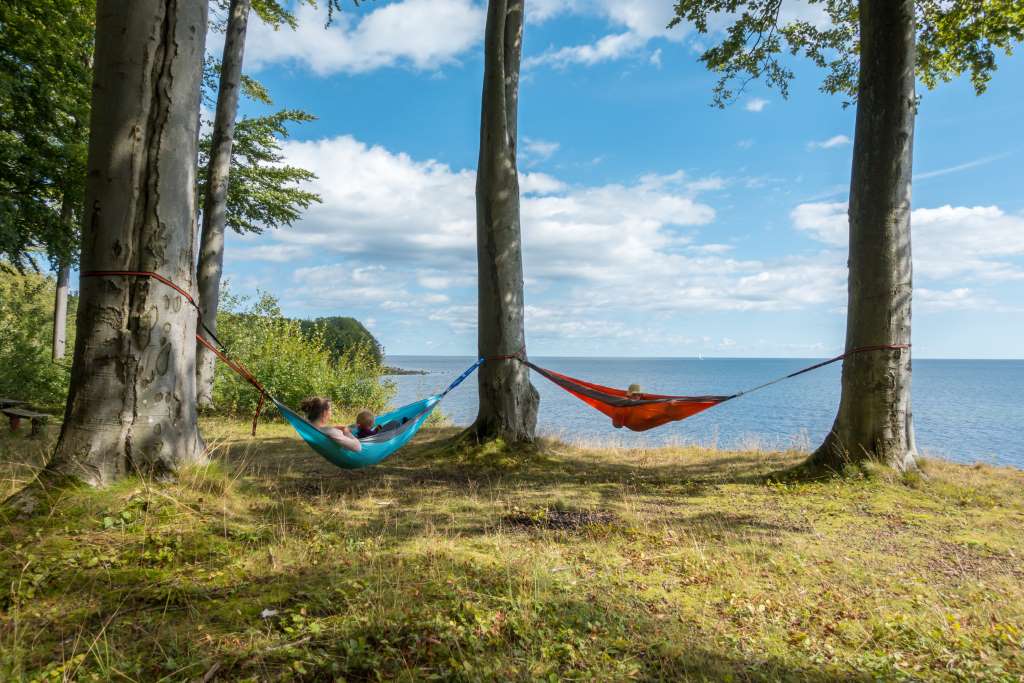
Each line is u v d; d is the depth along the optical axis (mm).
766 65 14141
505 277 11500
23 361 17594
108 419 5602
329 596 4113
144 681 3062
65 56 14289
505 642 3619
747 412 42969
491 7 11281
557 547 5742
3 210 13023
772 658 3631
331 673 3164
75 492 5254
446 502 7676
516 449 11211
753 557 5617
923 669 3562
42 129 14328
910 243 9289
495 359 11508
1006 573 5363
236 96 16875
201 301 16797
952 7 12148
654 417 9977
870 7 9289
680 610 4348
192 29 6023
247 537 5137
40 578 4137
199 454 6176
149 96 5789
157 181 5816
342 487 8570
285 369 18141
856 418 9312
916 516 7320
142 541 4824
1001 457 19672
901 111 9117
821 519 7164
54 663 3176
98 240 5699
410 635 3543
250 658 3262
